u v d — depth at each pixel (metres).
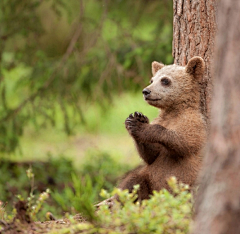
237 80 4.94
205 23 8.90
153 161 8.63
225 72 5.03
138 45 15.20
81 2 15.46
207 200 4.98
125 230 5.68
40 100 15.35
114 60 15.18
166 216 5.62
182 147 7.95
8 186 14.76
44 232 6.20
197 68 8.64
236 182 4.79
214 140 5.08
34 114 15.32
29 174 7.08
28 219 6.32
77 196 6.49
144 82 14.84
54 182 15.61
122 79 15.09
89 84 15.54
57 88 15.39
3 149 15.31
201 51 8.98
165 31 14.89
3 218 7.14
